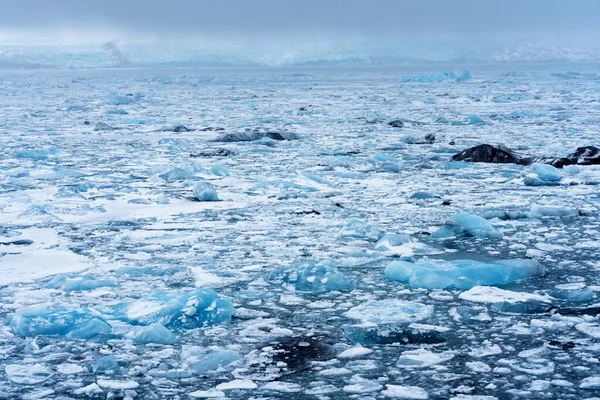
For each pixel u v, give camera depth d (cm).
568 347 464
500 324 506
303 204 939
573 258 675
